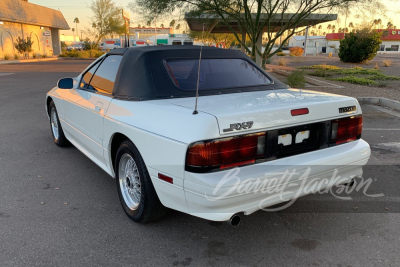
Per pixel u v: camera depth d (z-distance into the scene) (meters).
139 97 3.21
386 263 2.72
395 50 66.94
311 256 2.82
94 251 2.83
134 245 2.93
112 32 46.84
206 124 2.40
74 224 3.25
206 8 11.63
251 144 2.56
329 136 3.03
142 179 2.99
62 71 21.27
